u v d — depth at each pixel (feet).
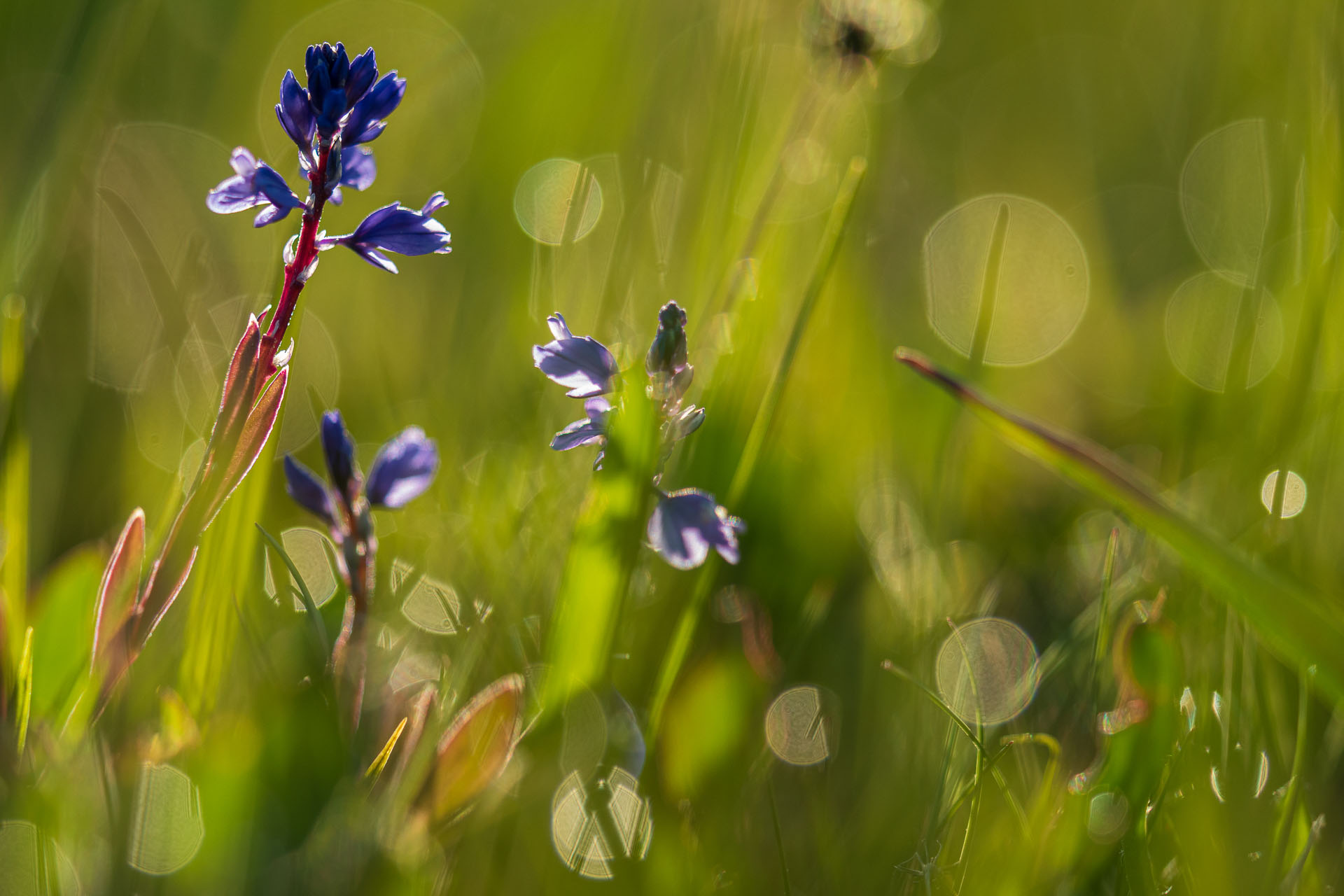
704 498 0.92
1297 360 1.09
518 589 1.03
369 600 0.93
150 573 0.95
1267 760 0.95
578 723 0.93
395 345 1.29
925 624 1.05
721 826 0.96
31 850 0.88
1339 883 0.94
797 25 1.39
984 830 0.96
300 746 0.90
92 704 0.92
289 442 1.23
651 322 1.19
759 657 1.03
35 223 1.16
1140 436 1.38
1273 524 1.05
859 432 1.17
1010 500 1.20
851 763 1.01
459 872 0.92
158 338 1.18
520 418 1.16
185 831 0.89
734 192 1.17
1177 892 0.93
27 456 0.98
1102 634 0.98
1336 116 1.12
